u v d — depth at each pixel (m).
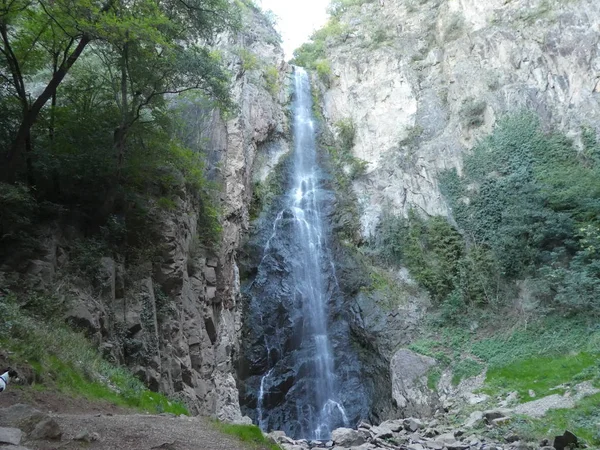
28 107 14.76
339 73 41.53
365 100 38.78
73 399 9.21
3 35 14.12
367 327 27.67
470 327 25.58
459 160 31.64
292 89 39.94
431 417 21.70
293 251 30.69
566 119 29.12
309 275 30.28
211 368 19.19
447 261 28.48
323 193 34.59
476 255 27.48
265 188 32.72
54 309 11.95
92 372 10.86
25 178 14.80
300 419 25.56
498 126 31.03
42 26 14.85
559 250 24.31
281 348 27.08
